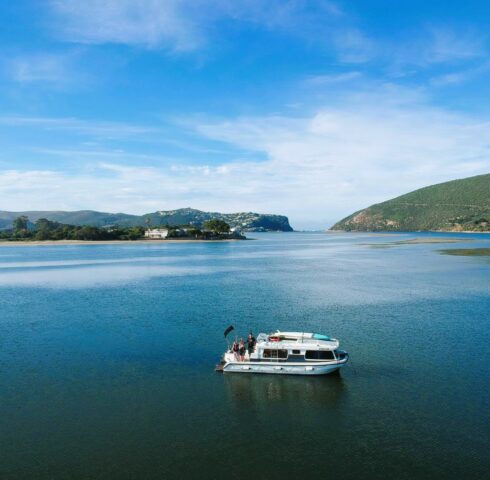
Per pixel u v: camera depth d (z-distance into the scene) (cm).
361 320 7000
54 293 10156
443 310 7638
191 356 5450
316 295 9262
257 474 3041
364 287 10244
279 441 3450
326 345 4872
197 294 9650
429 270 13362
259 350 4922
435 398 4144
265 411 3962
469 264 14788
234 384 4578
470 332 6228
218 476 3025
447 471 3047
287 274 13112
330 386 4478
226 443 3434
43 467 3142
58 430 3641
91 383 4616
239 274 13325
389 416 3822
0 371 4966
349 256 19950
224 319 7244
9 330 6731
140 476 3034
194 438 3509
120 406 4069
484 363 5009
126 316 7588
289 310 7819
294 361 4850
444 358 5184
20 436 3550
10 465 3169
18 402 4159
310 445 3388
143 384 4591
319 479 2981
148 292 10069
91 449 3359
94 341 6097
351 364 5041
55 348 5806
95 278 12838
